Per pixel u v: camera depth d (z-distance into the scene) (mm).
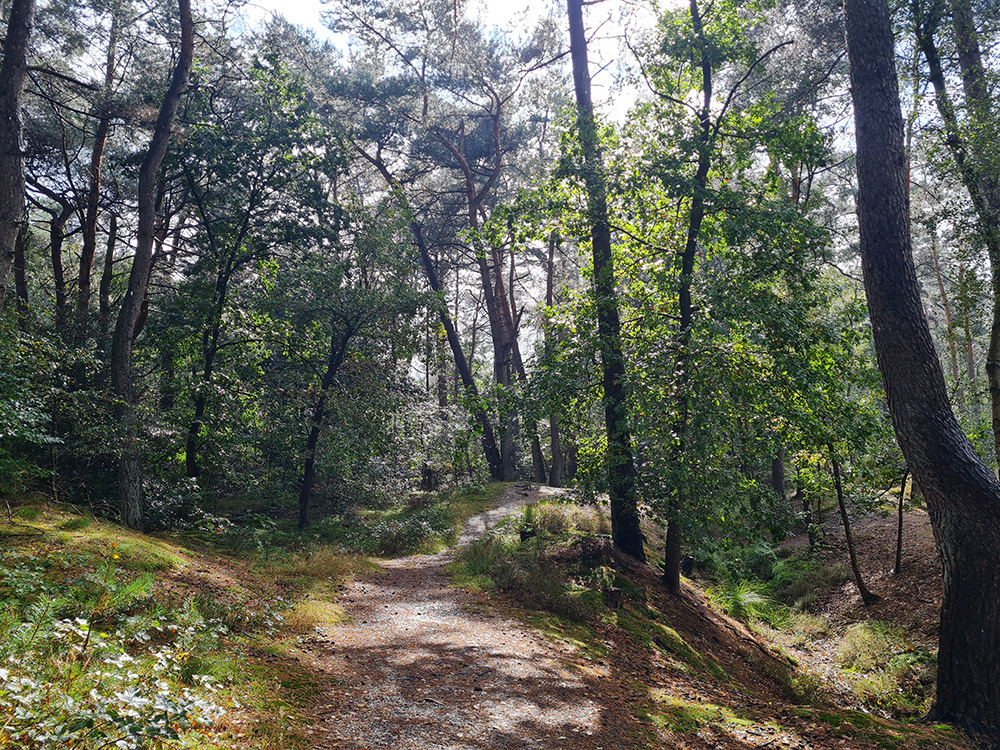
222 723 4707
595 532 17641
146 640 5609
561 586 11695
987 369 12711
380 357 19484
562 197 13695
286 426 18078
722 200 12070
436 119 27781
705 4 12945
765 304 11141
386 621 9367
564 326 13781
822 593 16688
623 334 13180
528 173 28062
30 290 21969
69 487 13680
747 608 15250
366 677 6770
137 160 16484
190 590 8047
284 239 17266
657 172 12086
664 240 13750
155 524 14039
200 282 16984
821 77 17266
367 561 14148
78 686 4016
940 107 13148
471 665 7625
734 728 6863
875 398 13945
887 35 8133
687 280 12242
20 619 5203
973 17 13484
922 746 6414
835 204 25875
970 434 15445
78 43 18766
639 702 7332
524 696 6867
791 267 12047
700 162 12734
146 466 15562
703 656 10883
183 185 17812
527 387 13547
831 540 19859
